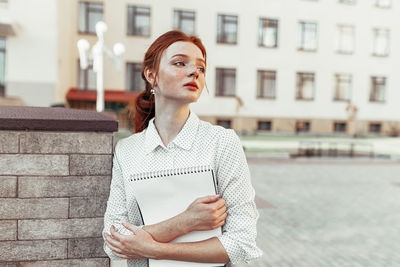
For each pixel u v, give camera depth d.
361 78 25.33
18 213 1.39
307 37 24.59
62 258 1.42
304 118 24.73
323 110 24.94
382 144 19.14
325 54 24.77
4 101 15.79
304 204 6.29
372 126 25.69
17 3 16.02
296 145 17.19
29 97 16.25
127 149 1.20
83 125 1.39
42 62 16.27
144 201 1.06
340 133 25.08
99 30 8.41
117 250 1.09
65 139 1.40
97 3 21.86
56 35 16.33
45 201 1.40
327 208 6.04
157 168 1.10
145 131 1.21
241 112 23.92
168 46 1.10
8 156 1.36
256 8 23.75
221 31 23.52
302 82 24.75
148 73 1.18
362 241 4.42
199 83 1.11
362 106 25.47
